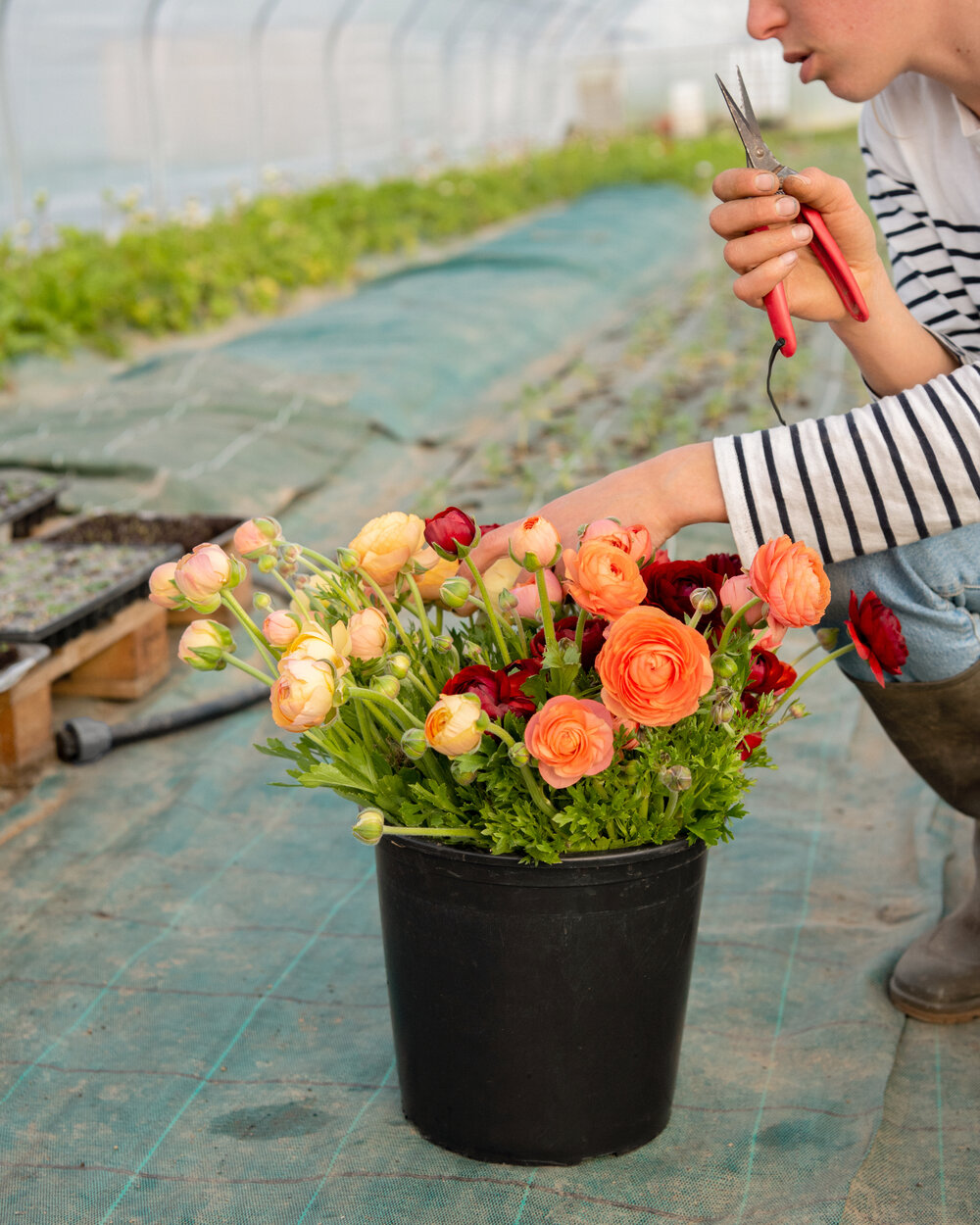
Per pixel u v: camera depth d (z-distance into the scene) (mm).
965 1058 1724
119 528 3574
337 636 1329
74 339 6391
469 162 16516
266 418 5016
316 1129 1594
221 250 8383
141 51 9711
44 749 2607
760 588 1255
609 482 1461
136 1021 1823
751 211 1375
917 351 1618
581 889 1357
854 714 2896
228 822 2432
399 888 1428
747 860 2262
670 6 23266
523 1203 1439
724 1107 1626
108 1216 1454
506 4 16359
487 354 6551
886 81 1571
